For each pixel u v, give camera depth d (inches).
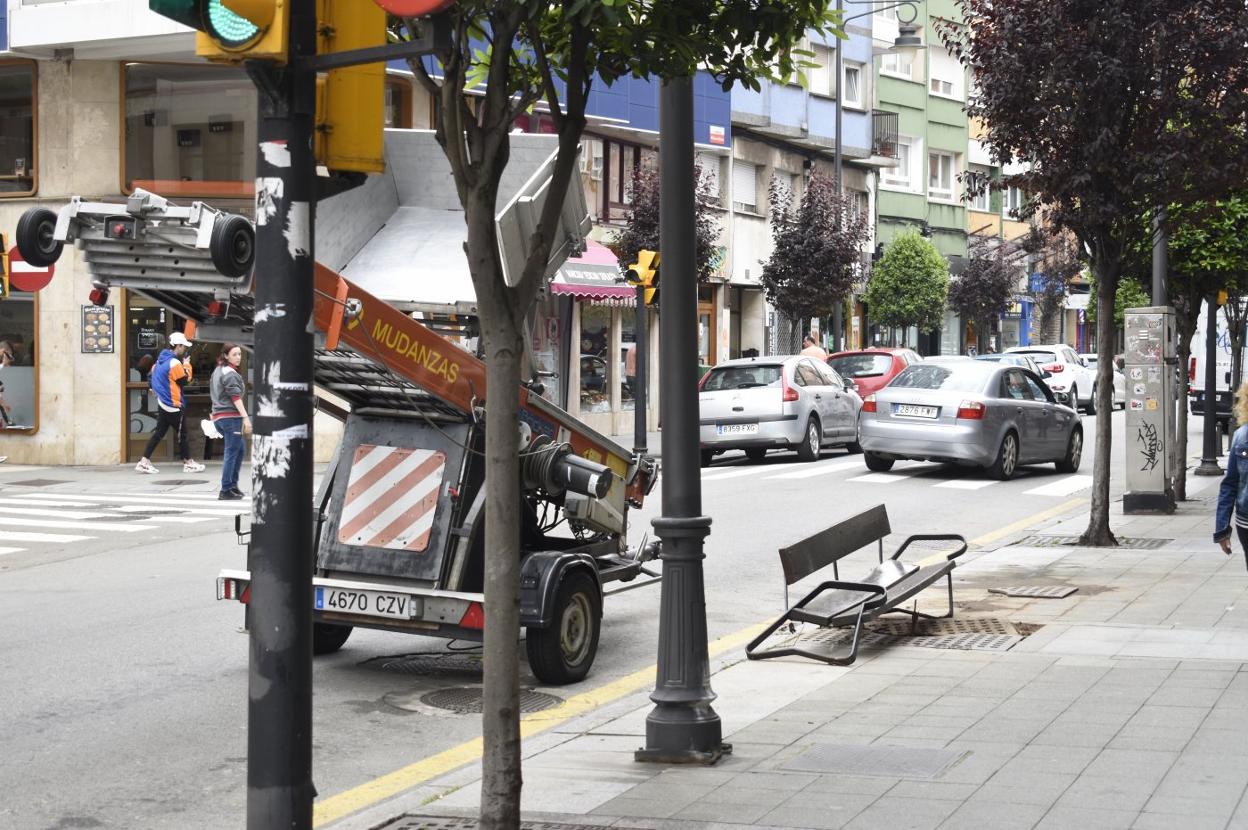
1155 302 744.3
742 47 267.6
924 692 334.6
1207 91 582.9
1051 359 1657.2
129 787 280.5
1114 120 584.1
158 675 374.9
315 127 198.8
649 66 244.2
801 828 230.4
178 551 614.5
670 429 282.7
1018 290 2321.6
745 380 1026.1
